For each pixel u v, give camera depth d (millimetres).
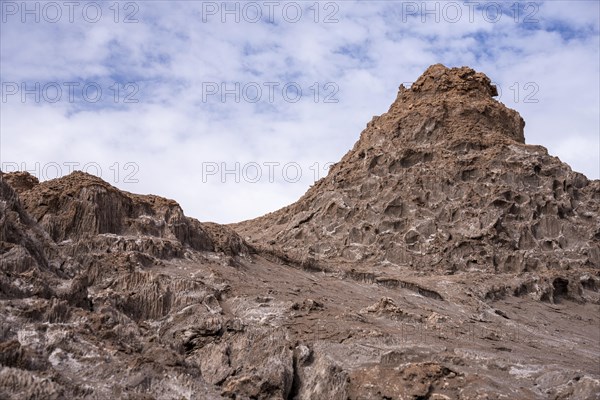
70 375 38062
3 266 44719
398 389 43219
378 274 72812
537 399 44312
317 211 90875
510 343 57469
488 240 84188
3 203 49906
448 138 94062
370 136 98500
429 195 88438
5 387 34062
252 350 46000
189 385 40906
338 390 43844
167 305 51344
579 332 70438
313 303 55531
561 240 87250
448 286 73062
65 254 55062
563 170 93062
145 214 62594
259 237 92750
